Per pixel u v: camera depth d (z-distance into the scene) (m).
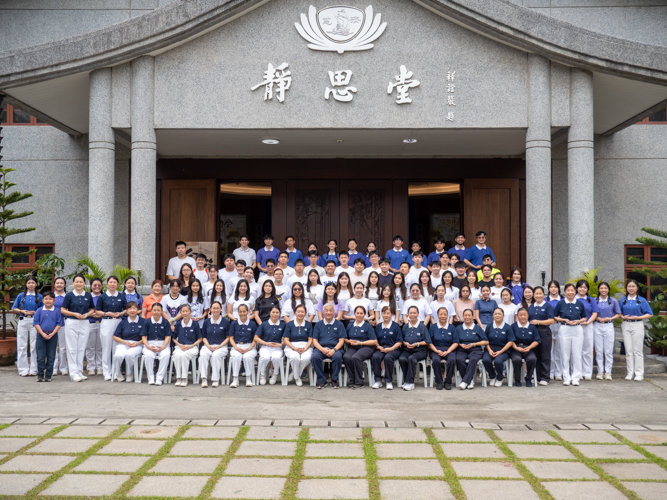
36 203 12.61
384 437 5.83
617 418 6.55
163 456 5.25
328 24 9.45
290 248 10.29
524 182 12.33
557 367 8.68
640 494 4.50
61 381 8.38
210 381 8.45
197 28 9.20
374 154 12.31
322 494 4.50
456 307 8.73
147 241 9.44
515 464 5.11
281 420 6.40
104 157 9.45
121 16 12.14
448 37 9.42
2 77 9.05
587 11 11.99
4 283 9.16
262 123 9.48
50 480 4.69
